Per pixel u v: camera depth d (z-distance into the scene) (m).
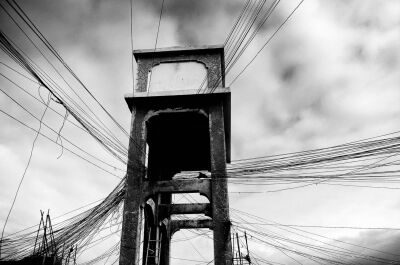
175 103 13.88
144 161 12.84
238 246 14.83
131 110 14.17
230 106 14.23
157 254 13.52
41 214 11.95
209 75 14.54
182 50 15.26
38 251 11.37
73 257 12.45
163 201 16.94
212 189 11.96
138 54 15.47
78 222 12.47
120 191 12.62
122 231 11.40
